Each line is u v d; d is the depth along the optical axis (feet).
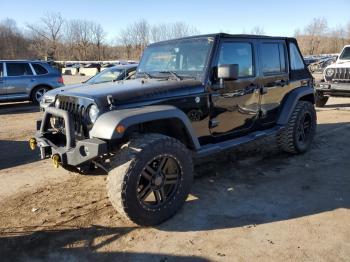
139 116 11.46
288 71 18.78
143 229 12.25
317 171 17.31
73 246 11.36
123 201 11.32
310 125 19.99
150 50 16.72
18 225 12.64
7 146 23.17
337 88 33.68
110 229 12.29
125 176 11.25
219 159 19.16
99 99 11.99
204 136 14.65
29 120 32.99
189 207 13.73
